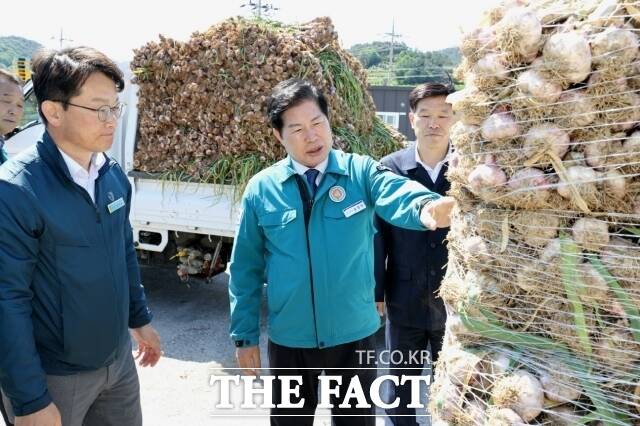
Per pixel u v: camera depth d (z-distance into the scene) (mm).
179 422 3113
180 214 4492
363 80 4988
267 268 2188
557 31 1172
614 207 1146
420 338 2639
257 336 2283
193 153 4426
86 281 1797
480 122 1291
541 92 1156
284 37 4184
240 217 2240
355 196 2105
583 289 1160
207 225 4387
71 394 1848
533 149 1188
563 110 1156
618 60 1098
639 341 1135
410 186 2000
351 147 4250
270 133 4094
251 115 4059
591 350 1180
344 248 2080
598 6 1151
